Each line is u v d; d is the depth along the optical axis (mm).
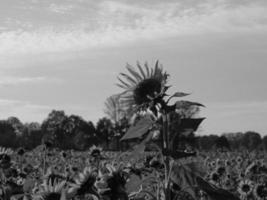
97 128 114750
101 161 16609
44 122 117312
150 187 6152
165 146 5594
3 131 124500
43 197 6418
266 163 24250
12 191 8898
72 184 6699
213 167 20359
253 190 14789
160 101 5867
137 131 5656
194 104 5621
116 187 6496
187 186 5434
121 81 6398
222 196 5363
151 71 6395
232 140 89062
